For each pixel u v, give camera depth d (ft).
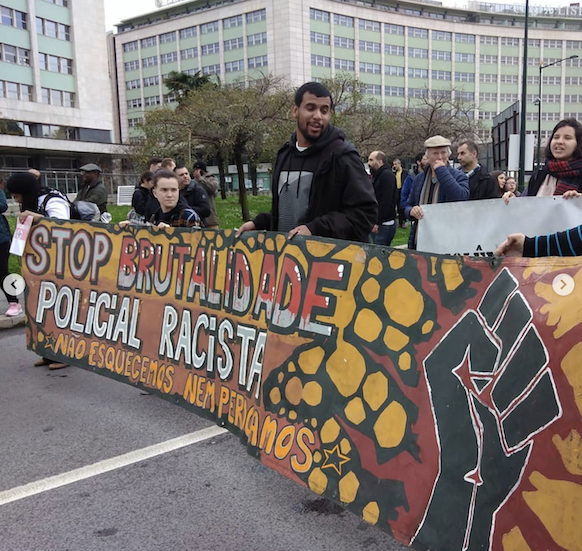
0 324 21.22
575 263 5.93
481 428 6.33
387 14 274.16
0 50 167.53
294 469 8.55
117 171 174.09
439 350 6.87
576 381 5.59
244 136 63.16
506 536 6.00
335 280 8.30
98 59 196.65
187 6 283.79
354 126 78.48
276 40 248.52
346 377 7.98
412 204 18.43
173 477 10.37
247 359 9.94
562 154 11.44
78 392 14.87
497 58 302.45
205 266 11.14
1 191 20.34
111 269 13.60
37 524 8.93
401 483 7.10
